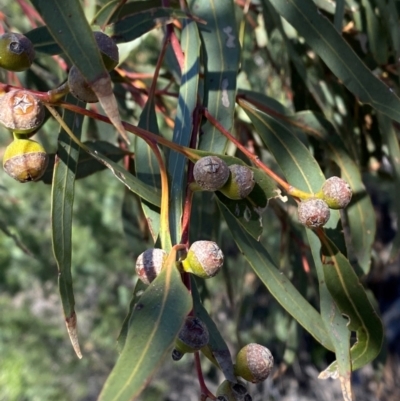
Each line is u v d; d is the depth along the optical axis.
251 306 0.64
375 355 0.21
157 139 0.17
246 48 0.41
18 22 0.52
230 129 0.21
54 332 0.82
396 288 0.87
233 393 0.16
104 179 0.85
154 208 0.19
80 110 0.16
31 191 0.86
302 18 0.23
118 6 0.22
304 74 0.27
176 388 0.79
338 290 0.21
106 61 0.16
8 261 0.85
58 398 0.78
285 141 0.23
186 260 0.15
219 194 0.19
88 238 0.85
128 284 0.87
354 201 0.26
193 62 0.21
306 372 0.77
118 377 0.13
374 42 0.28
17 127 0.15
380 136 0.32
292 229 0.34
